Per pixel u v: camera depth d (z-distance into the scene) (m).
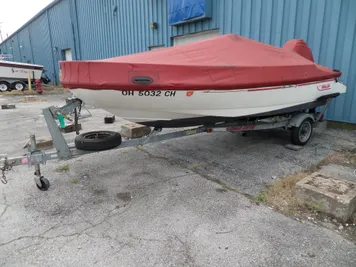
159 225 2.26
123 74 2.47
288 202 2.58
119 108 2.82
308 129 4.33
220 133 5.18
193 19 8.05
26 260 1.87
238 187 2.95
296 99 3.86
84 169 3.48
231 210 2.48
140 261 1.85
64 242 2.05
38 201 2.67
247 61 3.25
